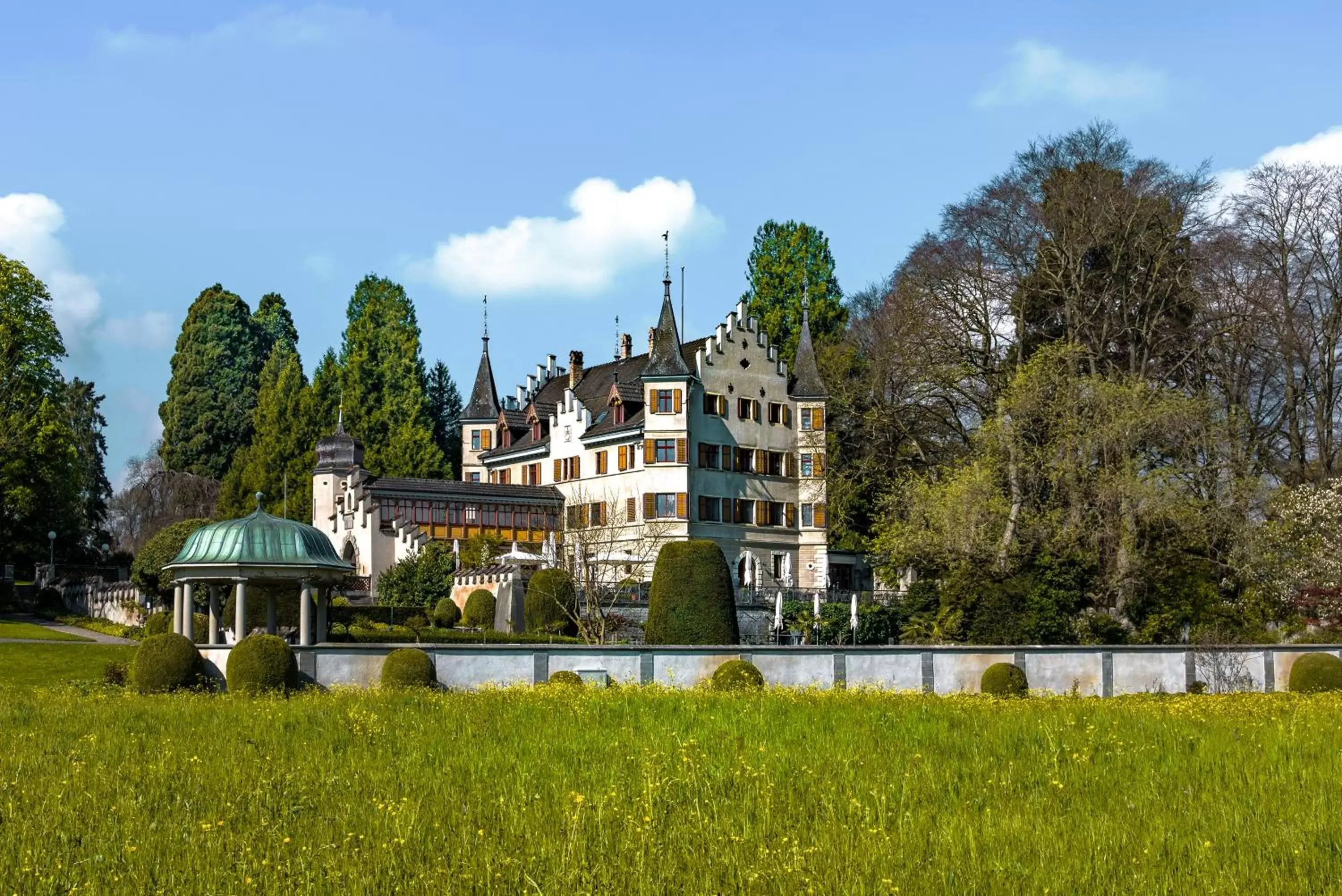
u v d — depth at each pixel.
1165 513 61.31
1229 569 64.44
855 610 66.38
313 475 87.62
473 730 27.58
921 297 78.81
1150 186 73.56
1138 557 61.69
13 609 82.00
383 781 21.42
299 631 53.12
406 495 84.31
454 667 42.84
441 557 73.62
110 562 107.69
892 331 82.62
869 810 18.75
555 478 93.06
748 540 87.62
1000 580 60.97
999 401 67.12
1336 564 63.78
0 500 76.31
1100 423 63.47
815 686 43.03
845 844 16.70
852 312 101.81
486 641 56.66
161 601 67.69
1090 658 50.41
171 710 32.66
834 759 23.84
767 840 16.94
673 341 85.81
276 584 48.47
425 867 15.41
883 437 85.25
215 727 28.80
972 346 79.12
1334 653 54.53
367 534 78.88
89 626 70.44
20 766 22.80
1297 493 66.06
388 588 71.69
